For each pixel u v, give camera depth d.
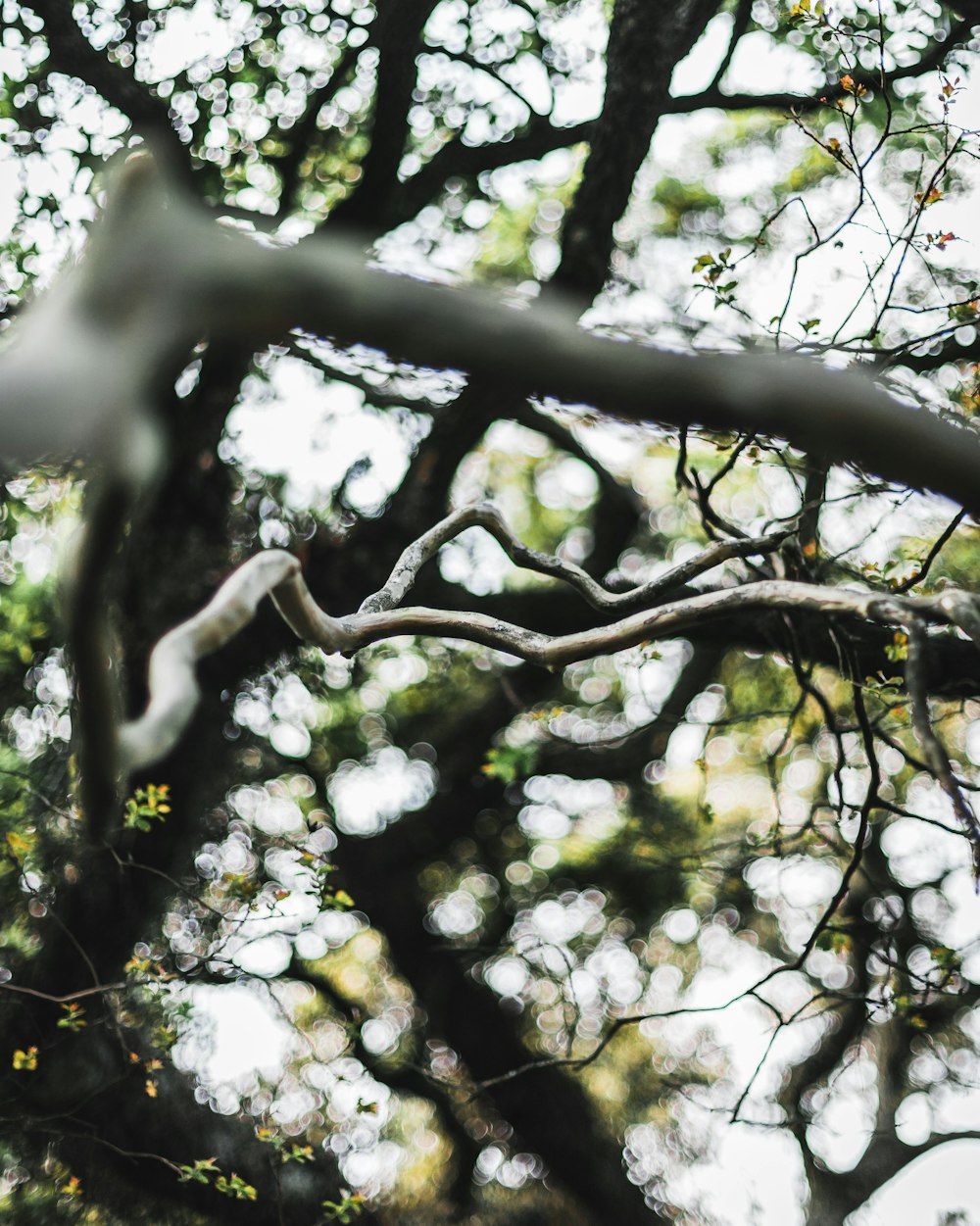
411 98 8.48
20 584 8.61
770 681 10.93
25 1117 7.08
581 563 10.89
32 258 7.34
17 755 8.41
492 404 8.60
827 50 8.28
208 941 8.34
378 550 9.20
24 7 8.02
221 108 8.69
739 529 5.17
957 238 5.15
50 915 8.03
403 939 10.52
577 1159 10.16
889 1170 9.84
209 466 8.55
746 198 9.67
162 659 1.34
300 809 10.64
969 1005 8.51
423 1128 11.25
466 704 11.13
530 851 11.42
